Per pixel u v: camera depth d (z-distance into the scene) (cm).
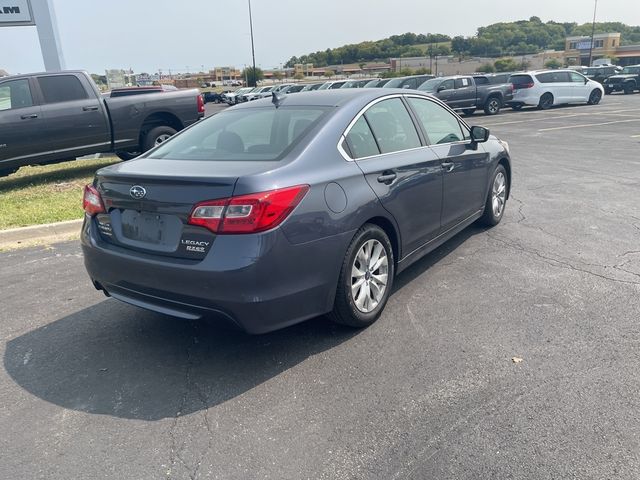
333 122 354
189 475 237
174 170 315
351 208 332
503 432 255
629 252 491
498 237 550
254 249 283
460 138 500
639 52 8475
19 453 255
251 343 354
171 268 296
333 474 234
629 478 223
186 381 313
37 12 1288
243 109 415
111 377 320
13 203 737
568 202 686
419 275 457
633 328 350
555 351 326
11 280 485
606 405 272
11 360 343
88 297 443
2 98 845
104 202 340
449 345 339
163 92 1027
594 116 1900
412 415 271
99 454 253
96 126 930
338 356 332
